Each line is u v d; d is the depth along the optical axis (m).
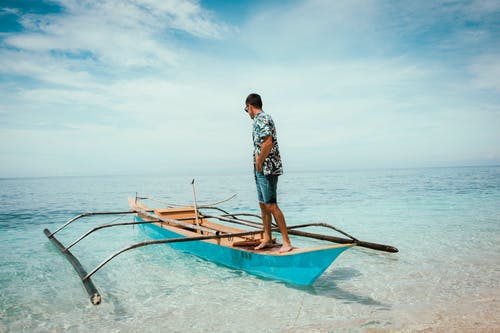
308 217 12.06
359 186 30.73
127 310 4.31
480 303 4.21
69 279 5.70
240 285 5.12
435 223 10.28
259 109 4.96
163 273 5.84
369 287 4.92
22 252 7.61
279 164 4.85
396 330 3.50
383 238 8.30
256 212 14.27
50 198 22.86
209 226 7.60
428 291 4.70
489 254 6.62
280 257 4.84
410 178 49.06
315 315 3.98
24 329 3.81
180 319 3.99
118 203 18.83
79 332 3.71
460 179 41.69
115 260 6.77
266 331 3.60
